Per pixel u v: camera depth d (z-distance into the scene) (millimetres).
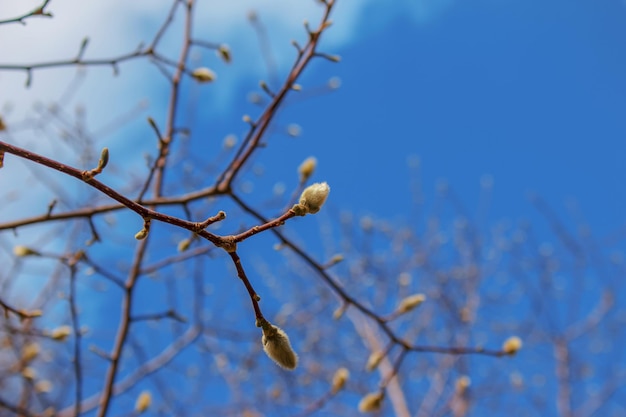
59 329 825
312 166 799
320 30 783
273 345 581
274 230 802
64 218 732
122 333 832
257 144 790
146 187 767
